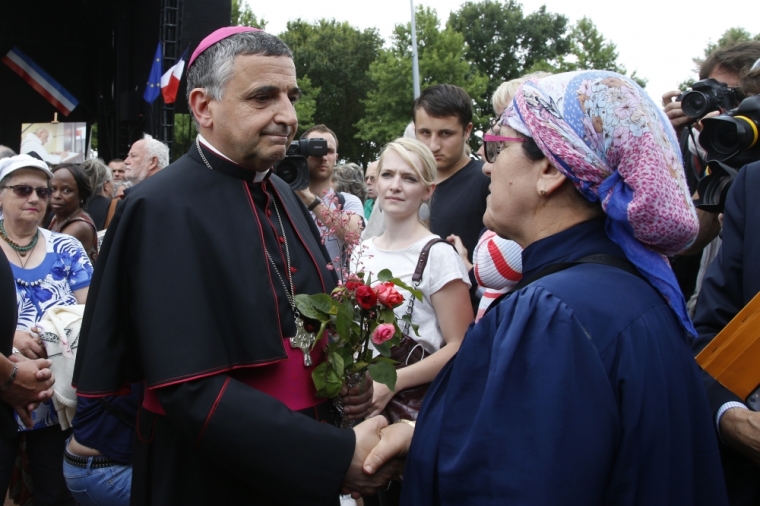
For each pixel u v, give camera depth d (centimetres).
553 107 134
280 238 186
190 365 155
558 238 139
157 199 167
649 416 119
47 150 1033
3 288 246
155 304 159
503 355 124
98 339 163
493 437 120
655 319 128
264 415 157
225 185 176
